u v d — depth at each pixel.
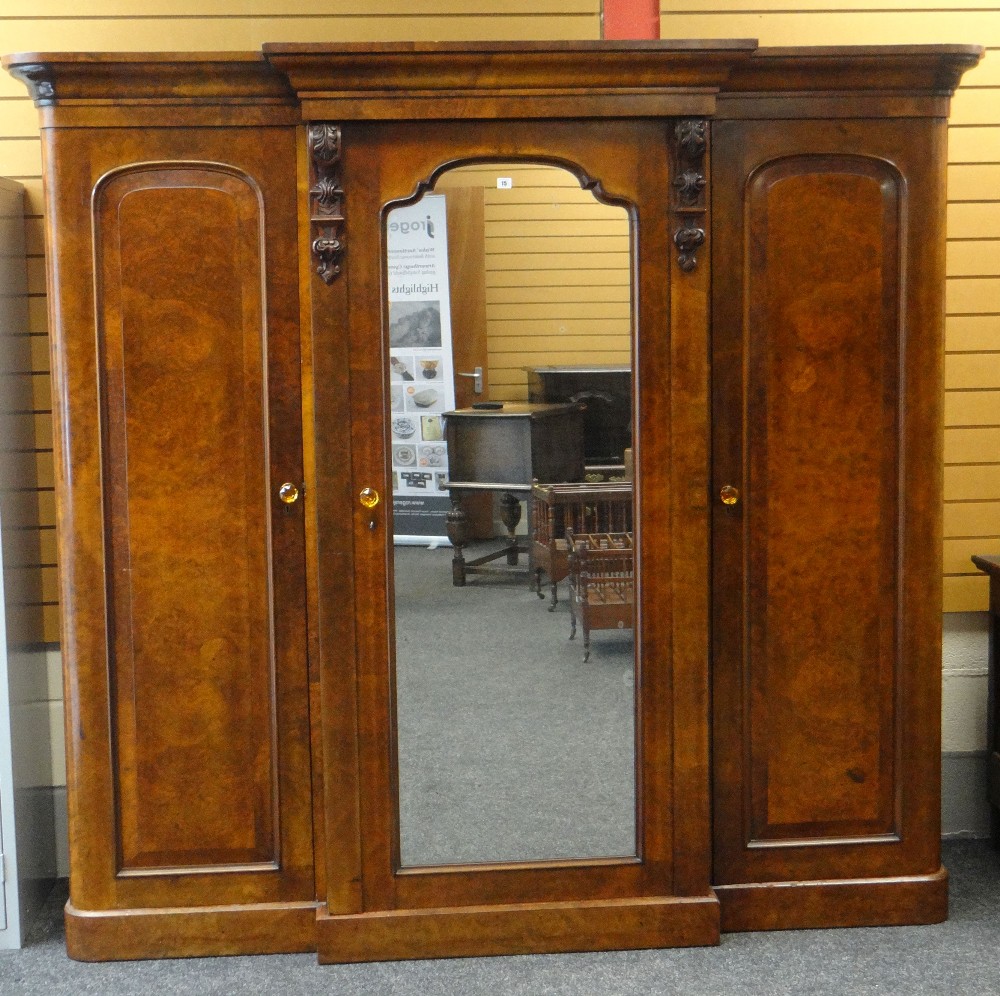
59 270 2.78
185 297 2.81
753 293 2.87
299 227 2.80
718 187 2.83
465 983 2.80
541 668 2.89
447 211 2.75
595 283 2.80
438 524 2.85
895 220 2.88
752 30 3.41
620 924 2.93
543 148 2.74
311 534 2.88
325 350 2.77
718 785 2.98
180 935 2.94
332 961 2.89
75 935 2.94
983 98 3.49
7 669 3.06
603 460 2.85
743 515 2.92
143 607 2.88
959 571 3.62
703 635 2.88
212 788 2.93
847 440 2.93
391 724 2.88
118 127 2.75
